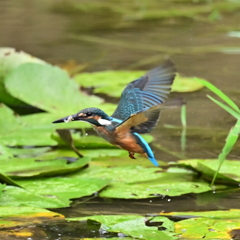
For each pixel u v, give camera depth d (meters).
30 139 10.08
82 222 6.93
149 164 9.12
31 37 16.91
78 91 12.06
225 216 7.05
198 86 13.15
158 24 18.97
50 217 6.99
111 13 20.34
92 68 14.62
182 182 8.34
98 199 7.82
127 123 6.30
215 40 16.95
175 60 15.09
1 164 8.77
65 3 21.64
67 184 8.08
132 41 16.97
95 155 9.50
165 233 6.46
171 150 9.84
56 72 12.17
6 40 16.38
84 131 11.00
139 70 14.41
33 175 8.17
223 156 8.12
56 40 16.80
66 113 11.46
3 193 7.67
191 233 6.46
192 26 18.62
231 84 13.23
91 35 17.52
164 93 7.30
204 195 7.97
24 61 12.45
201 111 11.91
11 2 21.12
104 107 11.58
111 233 6.56
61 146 9.91
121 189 8.05
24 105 12.42
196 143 10.22
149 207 7.51
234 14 20.11
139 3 22.06
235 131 8.24
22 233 6.55
